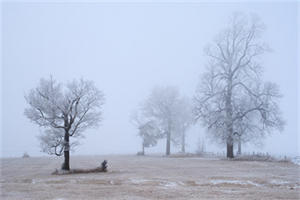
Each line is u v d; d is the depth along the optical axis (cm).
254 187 1672
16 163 3644
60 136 2639
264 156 3759
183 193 1472
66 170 2533
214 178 2017
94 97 2753
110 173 2417
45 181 1950
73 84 2669
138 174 2302
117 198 1357
